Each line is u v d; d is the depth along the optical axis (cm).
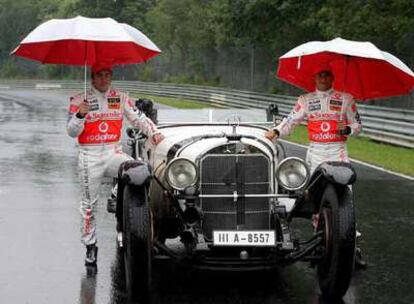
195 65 7381
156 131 1018
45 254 1098
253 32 4553
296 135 3081
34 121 3828
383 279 980
